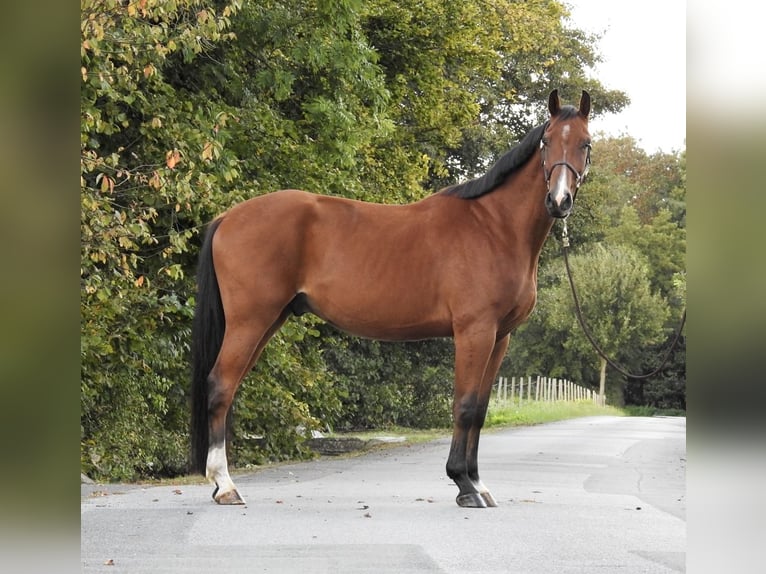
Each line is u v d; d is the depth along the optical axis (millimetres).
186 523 6809
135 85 11320
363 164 20516
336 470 12438
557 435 20875
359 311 7754
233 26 14555
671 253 63469
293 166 14891
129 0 10164
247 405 13398
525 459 13766
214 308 7988
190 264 13141
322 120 15742
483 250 7609
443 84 23500
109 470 11070
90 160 9961
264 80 14773
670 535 6504
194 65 14047
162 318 12148
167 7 10773
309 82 16391
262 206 7984
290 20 15117
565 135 7344
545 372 53438
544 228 7773
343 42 15891
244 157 14539
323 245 7863
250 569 5168
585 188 37812
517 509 7719
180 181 11094
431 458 14781
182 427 12945
